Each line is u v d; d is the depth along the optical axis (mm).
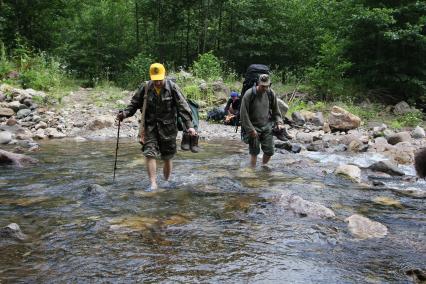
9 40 20594
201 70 17781
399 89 16672
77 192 5289
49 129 10906
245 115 6867
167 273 3043
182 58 26484
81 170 6605
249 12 22500
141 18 27359
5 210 4527
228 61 22719
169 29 25875
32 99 13555
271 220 4270
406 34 14438
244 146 9492
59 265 3164
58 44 22891
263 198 5062
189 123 5617
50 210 4535
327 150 9117
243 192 5359
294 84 18234
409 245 3658
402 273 3088
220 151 8719
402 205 4918
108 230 3926
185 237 3773
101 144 9461
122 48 24797
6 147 8820
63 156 7836
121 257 3318
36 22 21781
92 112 13094
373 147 9352
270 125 7109
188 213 4480
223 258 3320
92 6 24094
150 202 4887
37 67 16688
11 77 15664
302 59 22672
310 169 6941
